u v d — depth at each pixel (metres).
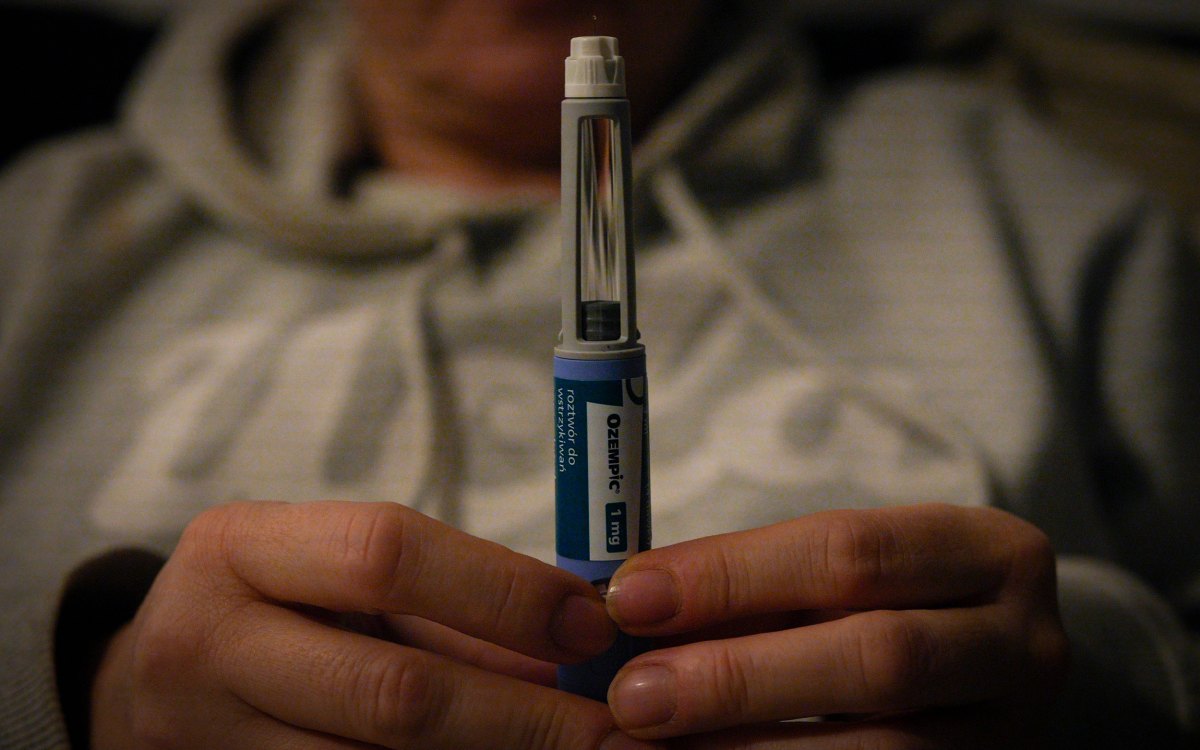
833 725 0.48
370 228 0.65
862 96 0.75
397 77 0.65
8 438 0.64
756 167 0.66
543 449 0.62
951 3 0.92
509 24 0.63
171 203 0.69
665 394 0.63
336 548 0.47
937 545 0.49
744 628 0.50
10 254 0.68
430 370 0.62
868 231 0.65
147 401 0.64
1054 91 0.90
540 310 0.63
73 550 0.61
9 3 0.84
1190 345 0.66
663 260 0.64
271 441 0.62
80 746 0.51
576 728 0.47
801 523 0.48
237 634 0.48
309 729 0.48
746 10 0.70
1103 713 0.56
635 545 0.48
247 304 0.66
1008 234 0.66
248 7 0.73
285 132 0.71
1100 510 0.62
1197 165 0.82
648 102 0.66
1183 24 0.90
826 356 0.62
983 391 0.62
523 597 0.47
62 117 0.86
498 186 0.67
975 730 0.48
